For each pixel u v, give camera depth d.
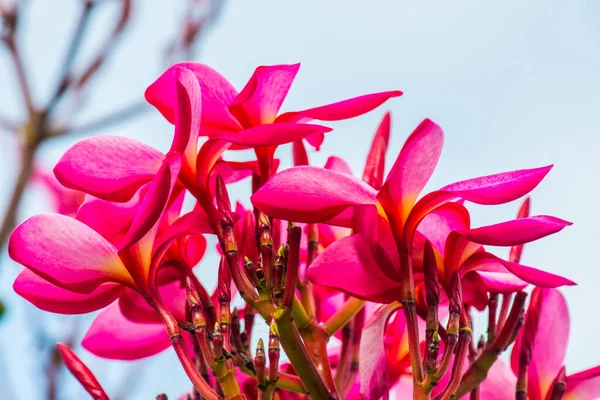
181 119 0.65
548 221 0.66
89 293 0.68
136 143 0.67
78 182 0.67
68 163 0.67
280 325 0.67
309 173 0.66
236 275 0.67
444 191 0.66
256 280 0.67
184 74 0.66
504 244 0.66
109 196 0.67
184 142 0.66
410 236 0.67
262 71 0.68
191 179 0.68
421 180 0.67
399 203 0.67
